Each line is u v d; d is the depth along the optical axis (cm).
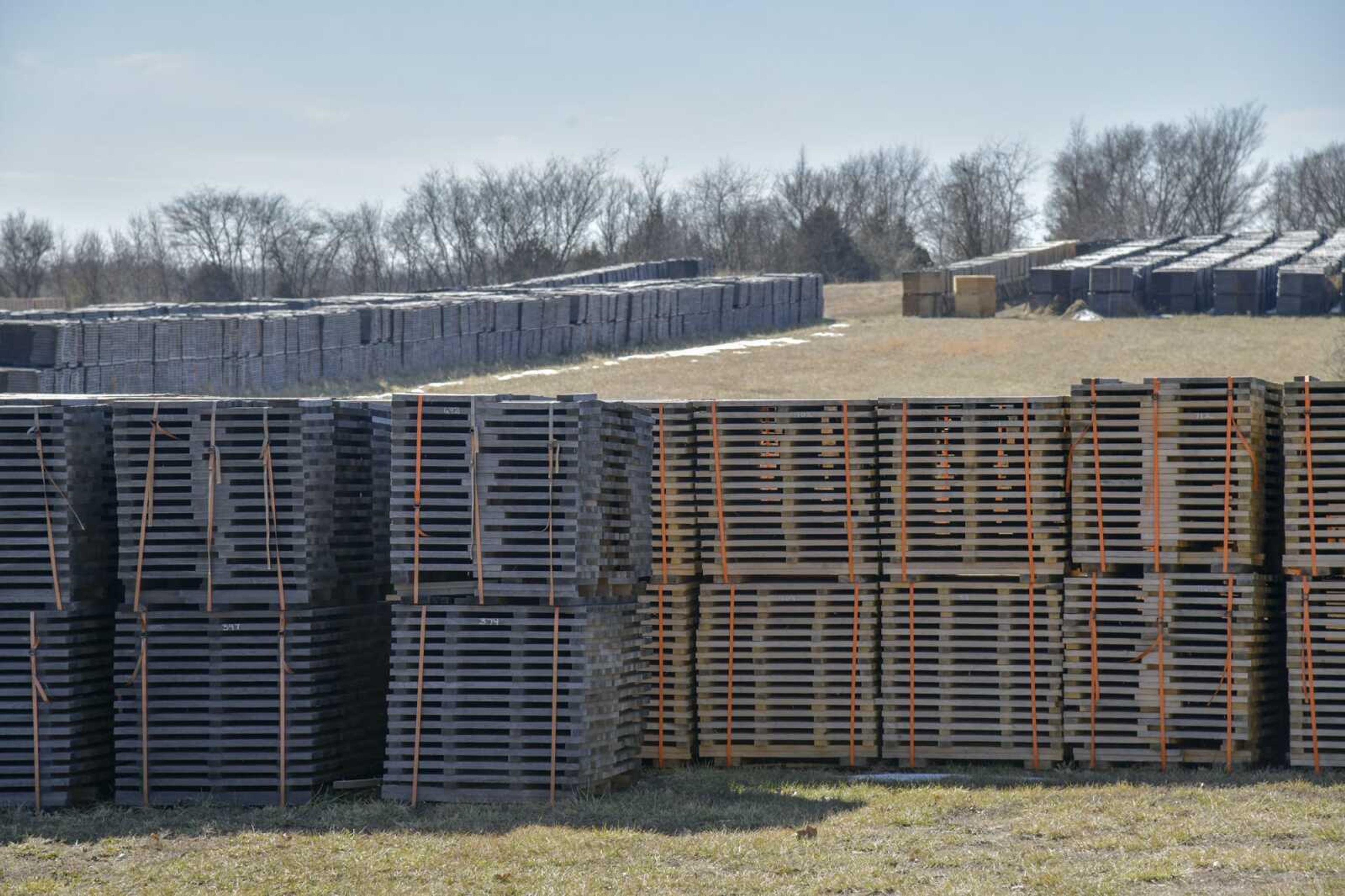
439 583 1162
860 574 1305
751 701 1312
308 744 1171
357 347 3906
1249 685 1239
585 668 1149
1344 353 4009
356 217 10481
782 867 945
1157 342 4862
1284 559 1236
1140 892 871
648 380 4106
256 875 951
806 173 11988
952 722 1285
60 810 1152
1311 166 11750
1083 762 1273
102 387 3112
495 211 10750
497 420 1159
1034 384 3994
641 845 1005
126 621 1182
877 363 4519
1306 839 984
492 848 1002
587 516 1159
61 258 10631
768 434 1320
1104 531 1260
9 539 1177
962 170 11781
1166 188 12219
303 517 1181
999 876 920
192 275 10344
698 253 11400
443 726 1144
